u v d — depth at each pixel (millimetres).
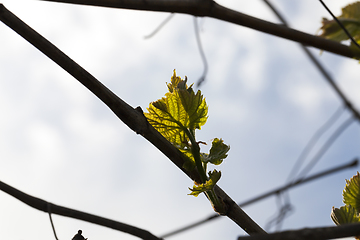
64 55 342
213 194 354
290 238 272
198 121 368
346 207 371
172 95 368
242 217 355
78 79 347
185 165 359
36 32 341
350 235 275
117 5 425
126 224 349
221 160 364
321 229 274
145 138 356
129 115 350
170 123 367
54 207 351
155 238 349
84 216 350
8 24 338
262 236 270
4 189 354
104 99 347
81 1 415
